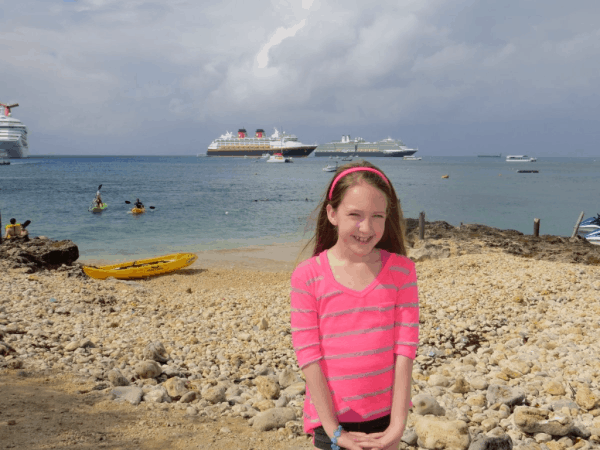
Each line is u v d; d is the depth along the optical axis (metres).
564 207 47.25
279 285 15.43
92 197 51.66
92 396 5.04
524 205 49.09
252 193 59.22
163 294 13.79
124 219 36.06
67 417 4.38
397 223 2.04
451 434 4.17
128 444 3.92
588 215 41.16
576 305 9.88
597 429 4.57
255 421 4.65
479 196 58.66
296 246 25.78
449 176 107.56
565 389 5.67
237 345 8.23
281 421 4.70
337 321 1.82
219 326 9.66
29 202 46.09
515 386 5.90
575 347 7.28
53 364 6.10
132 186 69.81
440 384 6.20
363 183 1.75
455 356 7.70
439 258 16.17
